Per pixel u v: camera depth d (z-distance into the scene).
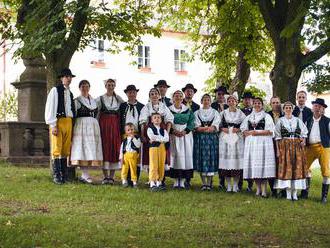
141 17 13.80
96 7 11.88
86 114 11.91
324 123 11.91
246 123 12.00
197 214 9.31
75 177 12.51
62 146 11.84
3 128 15.93
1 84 28.41
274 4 15.95
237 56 19.62
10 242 7.01
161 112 11.88
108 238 7.46
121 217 8.84
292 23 9.61
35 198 9.99
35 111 16.67
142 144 12.00
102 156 12.07
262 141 11.74
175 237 7.78
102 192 10.77
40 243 7.10
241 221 9.05
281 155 11.65
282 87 14.48
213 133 12.27
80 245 7.08
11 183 11.54
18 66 28.08
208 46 20.09
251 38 18.80
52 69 12.40
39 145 16.08
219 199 10.98
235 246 7.58
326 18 9.73
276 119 12.12
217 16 19.55
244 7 17.95
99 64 30.20
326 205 11.20
